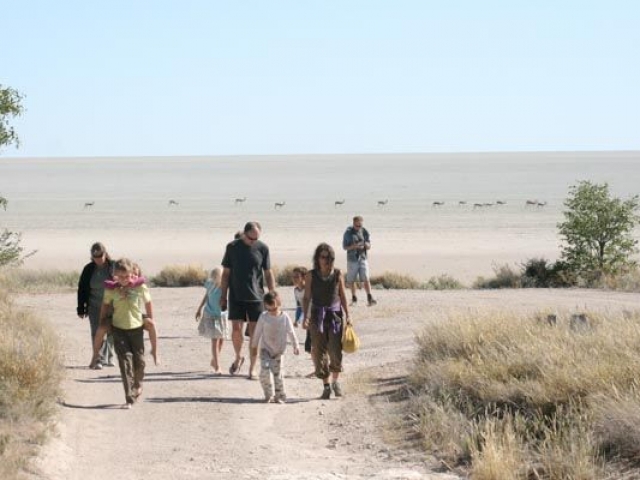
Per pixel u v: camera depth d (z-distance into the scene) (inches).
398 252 5610.2
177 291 3029.0
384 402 1298.0
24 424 1043.9
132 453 1036.5
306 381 1520.7
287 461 1009.5
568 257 3257.9
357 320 2268.7
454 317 1588.3
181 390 1428.4
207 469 972.6
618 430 946.1
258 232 1531.7
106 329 1293.1
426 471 952.9
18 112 2664.9
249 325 1545.3
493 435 959.0
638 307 2266.2
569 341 1320.1
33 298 2795.3
